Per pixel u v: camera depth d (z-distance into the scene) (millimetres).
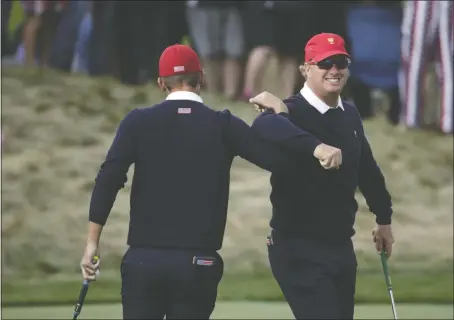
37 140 49406
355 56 52750
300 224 19797
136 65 55312
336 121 20141
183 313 18531
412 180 48406
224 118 18984
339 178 19844
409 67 51375
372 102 55312
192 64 19203
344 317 20031
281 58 50344
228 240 42219
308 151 18859
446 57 50656
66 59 56500
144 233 18547
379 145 51062
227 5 51000
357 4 52375
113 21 55156
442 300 35344
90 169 47500
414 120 52375
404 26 51062
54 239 42438
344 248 19938
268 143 19078
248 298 35438
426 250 42594
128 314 18594
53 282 38469
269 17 50219
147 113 18891
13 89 52781
